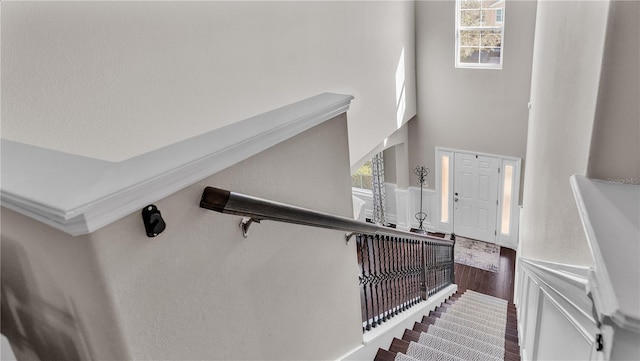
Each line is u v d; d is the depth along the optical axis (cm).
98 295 97
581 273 167
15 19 206
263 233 146
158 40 287
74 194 85
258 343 151
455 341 358
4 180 94
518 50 682
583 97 189
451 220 866
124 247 98
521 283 434
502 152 755
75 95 239
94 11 244
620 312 92
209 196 113
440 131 802
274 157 145
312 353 188
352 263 217
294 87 440
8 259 110
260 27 382
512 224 795
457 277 739
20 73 212
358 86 573
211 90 337
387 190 909
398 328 335
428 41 747
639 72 127
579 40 210
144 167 100
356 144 595
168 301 112
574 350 175
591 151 141
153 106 289
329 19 485
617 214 124
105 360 106
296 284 169
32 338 118
